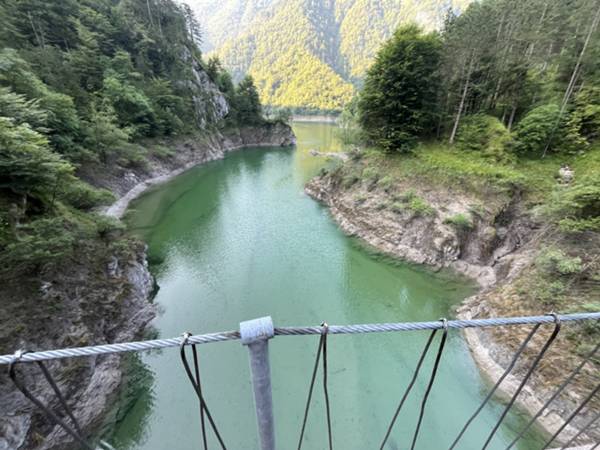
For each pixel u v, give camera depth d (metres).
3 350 7.17
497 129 19.92
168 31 51.75
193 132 43.31
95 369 8.79
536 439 7.47
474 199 16.89
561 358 8.27
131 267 12.80
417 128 21.73
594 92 17.94
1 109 12.98
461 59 21.02
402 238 17.81
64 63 28.20
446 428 8.17
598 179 12.13
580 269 10.09
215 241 19.20
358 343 11.13
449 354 10.38
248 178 34.75
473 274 14.90
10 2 27.08
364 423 8.44
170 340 1.86
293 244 18.97
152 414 8.61
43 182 11.49
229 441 8.05
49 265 9.27
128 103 32.66
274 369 10.08
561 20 21.05
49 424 7.18
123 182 26.08
